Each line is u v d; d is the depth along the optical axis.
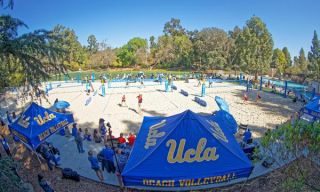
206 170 6.80
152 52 86.94
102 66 83.25
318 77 41.69
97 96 29.16
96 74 62.44
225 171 6.82
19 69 8.85
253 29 46.19
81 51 79.19
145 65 84.50
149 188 7.26
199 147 7.28
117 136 16.41
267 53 45.88
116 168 10.97
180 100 27.02
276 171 10.35
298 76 53.25
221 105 18.72
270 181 10.24
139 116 21.02
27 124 11.38
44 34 8.80
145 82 40.72
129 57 82.75
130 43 90.12
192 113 8.17
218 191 9.85
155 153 7.17
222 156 7.12
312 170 7.27
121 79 43.28
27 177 10.96
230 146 7.61
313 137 6.47
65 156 13.06
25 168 11.70
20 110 21.91
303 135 6.62
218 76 49.72
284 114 21.78
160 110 22.95
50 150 12.07
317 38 51.78
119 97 28.52
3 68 8.70
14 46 7.88
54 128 11.89
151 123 10.21
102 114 21.58
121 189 10.29
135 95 29.67
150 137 8.35
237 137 15.73
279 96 29.64
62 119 12.45
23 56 8.52
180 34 104.19
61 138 15.31
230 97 28.94
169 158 7.05
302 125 6.76
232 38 68.25
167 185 6.76
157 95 29.67
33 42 8.34
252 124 18.97
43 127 11.44
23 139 11.27
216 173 6.77
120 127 18.20
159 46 87.94
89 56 85.38
